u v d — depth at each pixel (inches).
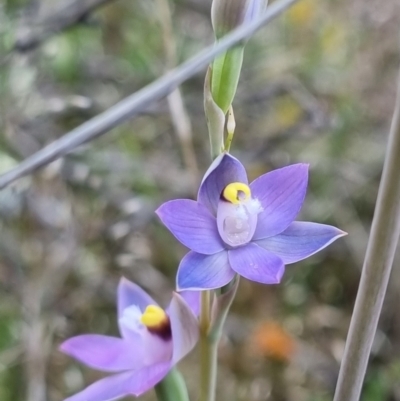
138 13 15.7
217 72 5.8
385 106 15.4
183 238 5.8
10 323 11.7
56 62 13.6
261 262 5.8
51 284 11.7
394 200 5.1
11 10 11.6
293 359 12.2
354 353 5.5
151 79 14.5
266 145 14.0
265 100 14.8
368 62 15.7
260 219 6.0
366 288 5.3
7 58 11.4
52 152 5.1
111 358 6.6
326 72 15.8
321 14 16.8
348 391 5.5
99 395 6.2
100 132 5.0
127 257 11.4
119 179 12.7
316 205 14.4
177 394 6.4
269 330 12.2
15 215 11.6
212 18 5.8
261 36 16.3
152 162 13.7
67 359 11.9
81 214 12.2
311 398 12.0
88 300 12.2
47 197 11.8
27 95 12.1
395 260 13.3
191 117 14.7
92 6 10.8
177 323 6.1
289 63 15.3
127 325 6.6
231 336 12.4
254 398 12.0
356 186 14.8
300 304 13.4
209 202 6.0
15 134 11.8
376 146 15.2
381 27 15.9
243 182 6.1
